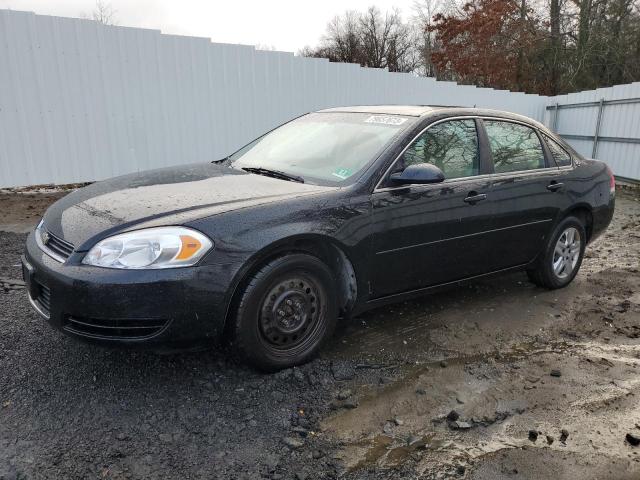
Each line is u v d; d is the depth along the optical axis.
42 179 8.11
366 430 2.83
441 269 4.05
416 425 2.89
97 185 3.83
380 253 3.61
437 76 29.77
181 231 2.89
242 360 3.15
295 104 10.65
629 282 5.41
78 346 3.47
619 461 2.65
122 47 8.48
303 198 3.31
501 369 3.55
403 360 3.60
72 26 7.98
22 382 3.05
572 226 5.09
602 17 24.89
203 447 2.61
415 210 3.74
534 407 3.11
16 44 7.57
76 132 8.30
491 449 2.72
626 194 11.59
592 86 25.25
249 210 3.10
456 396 3.19
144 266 2.78
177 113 9.23
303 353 3.35
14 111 7.71
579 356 3.78
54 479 2.34
